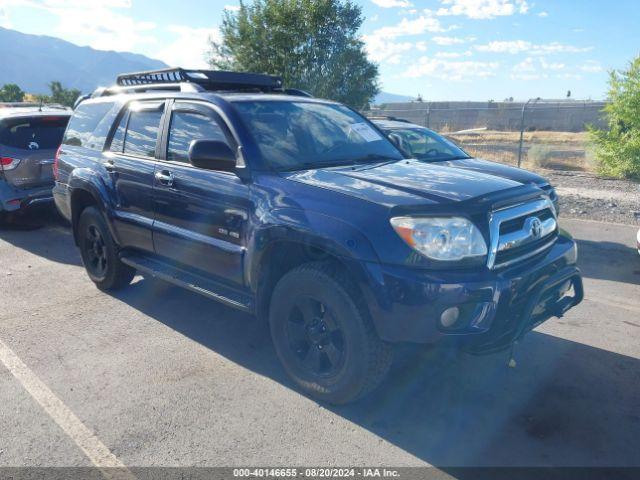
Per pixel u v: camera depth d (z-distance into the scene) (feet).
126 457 9.94
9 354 14.06
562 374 13.06
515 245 10.88
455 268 10.12
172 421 11.06
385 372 10.99
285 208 11.44
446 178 11.98
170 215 14.58
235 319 16.39
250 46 41.70
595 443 10.39
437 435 10.64
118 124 17.11
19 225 29.60
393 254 10.00
